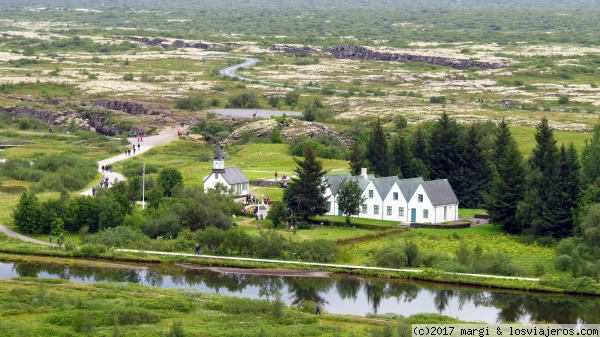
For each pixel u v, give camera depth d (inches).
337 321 7795.3
